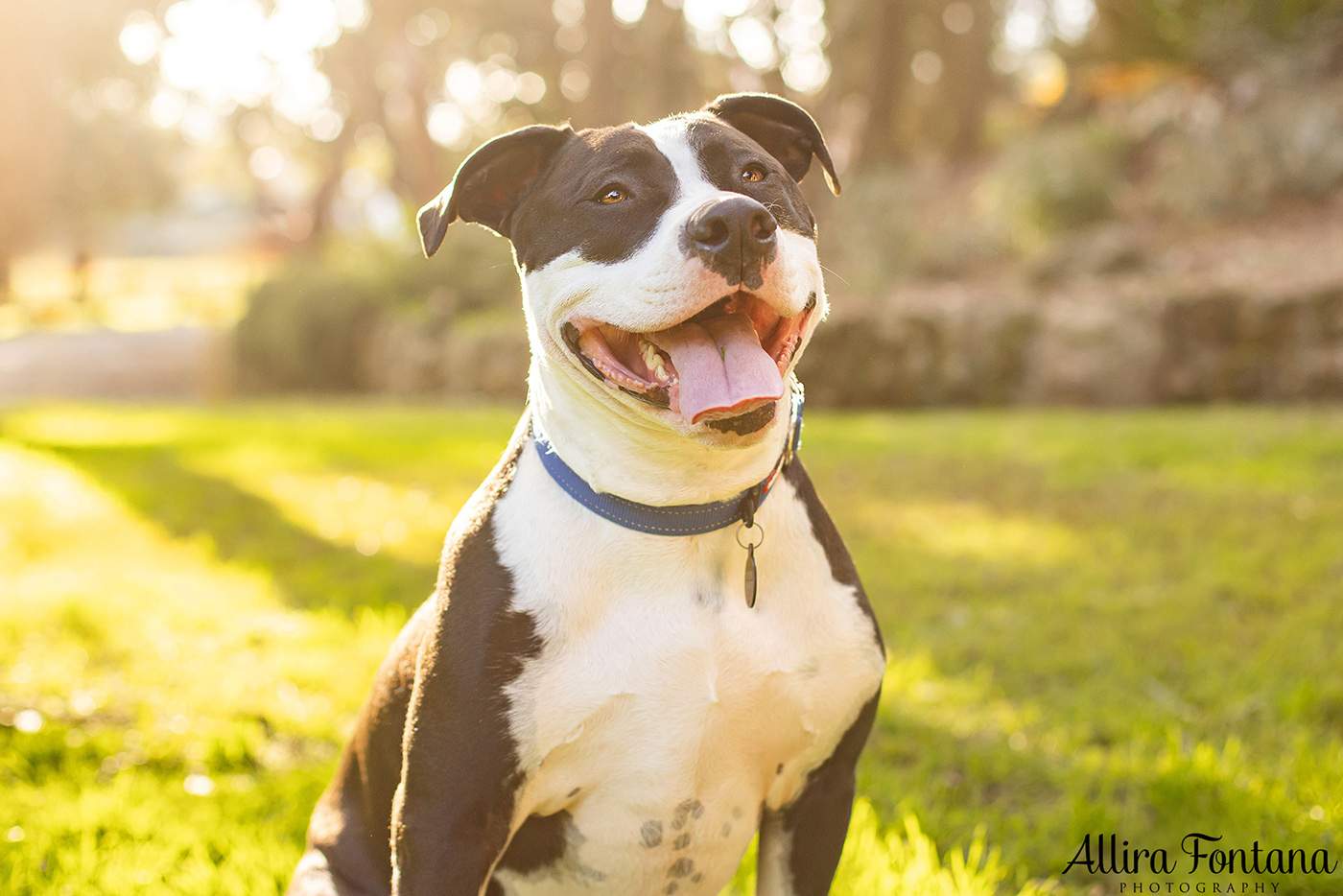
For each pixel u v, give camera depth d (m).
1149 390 11.73
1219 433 8.62
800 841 2.25
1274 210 14.62
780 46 22.52
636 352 2.05
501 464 2.21
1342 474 7.04
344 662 4.34
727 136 2.16
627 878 2.11
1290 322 11.36
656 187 2.04
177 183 43.84
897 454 8.68
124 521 6.67
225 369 19.08
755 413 1.91
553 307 2.07
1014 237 15.73
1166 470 7.55
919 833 2.99
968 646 4.48
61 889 2.80
